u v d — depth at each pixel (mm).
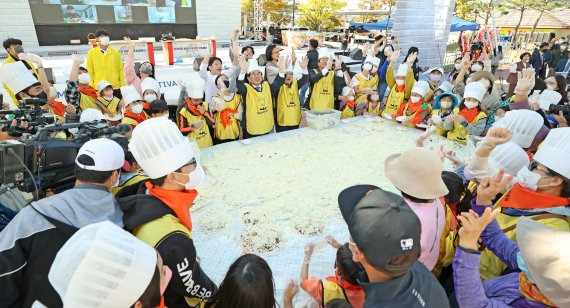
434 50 8359
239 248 2291
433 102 4930
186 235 1357
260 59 5348
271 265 2143
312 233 2465
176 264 1286
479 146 1847
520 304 1179
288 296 1550
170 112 4301
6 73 2832
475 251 1180
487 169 1873
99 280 845
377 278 1010
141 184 1631
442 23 8195
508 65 17094
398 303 966
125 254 896
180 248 1296
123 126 2131
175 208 1433
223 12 13320
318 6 32000
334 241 1854
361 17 39844
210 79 5078
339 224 2592
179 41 9883
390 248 916
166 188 1482
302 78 4695
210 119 3977
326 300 1486
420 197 1423
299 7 33125
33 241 1206
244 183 3174
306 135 4473
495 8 24891
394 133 4621
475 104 4102
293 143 4191
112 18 11602
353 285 1459
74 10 10969
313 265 2145
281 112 4656
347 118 5316
